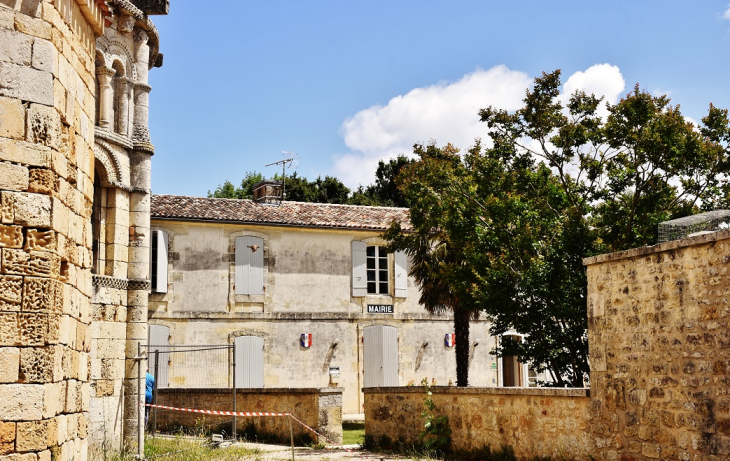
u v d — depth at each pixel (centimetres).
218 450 1911
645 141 2078
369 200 5731
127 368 1947
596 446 1412
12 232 873
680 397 1245
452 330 3603
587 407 1440
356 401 3400
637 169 2123
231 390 2375
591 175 2223
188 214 3206
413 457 1766
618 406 1373
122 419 1905
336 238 3459
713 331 1191
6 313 863
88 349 1057
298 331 3344
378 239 3519
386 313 3497
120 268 1938
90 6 1029
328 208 3612
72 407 968
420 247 2777
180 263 3197
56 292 902
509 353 2034
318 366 3356
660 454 1279
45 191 897
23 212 880
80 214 1017
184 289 3189
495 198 2183
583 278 1934
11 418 852
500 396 1655
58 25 938
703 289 1214
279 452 1927
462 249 2266
